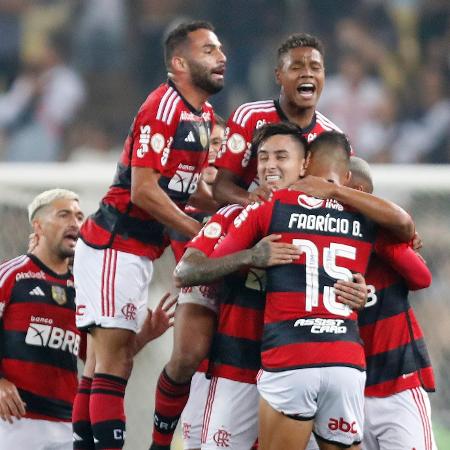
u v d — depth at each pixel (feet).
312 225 58.70
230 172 66.64
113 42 169.99
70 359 74.49
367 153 160.97
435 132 162.40
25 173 95.91
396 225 59.26
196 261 59.36
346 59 166.61
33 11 172.76
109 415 65.46
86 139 164.14
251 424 64.23
